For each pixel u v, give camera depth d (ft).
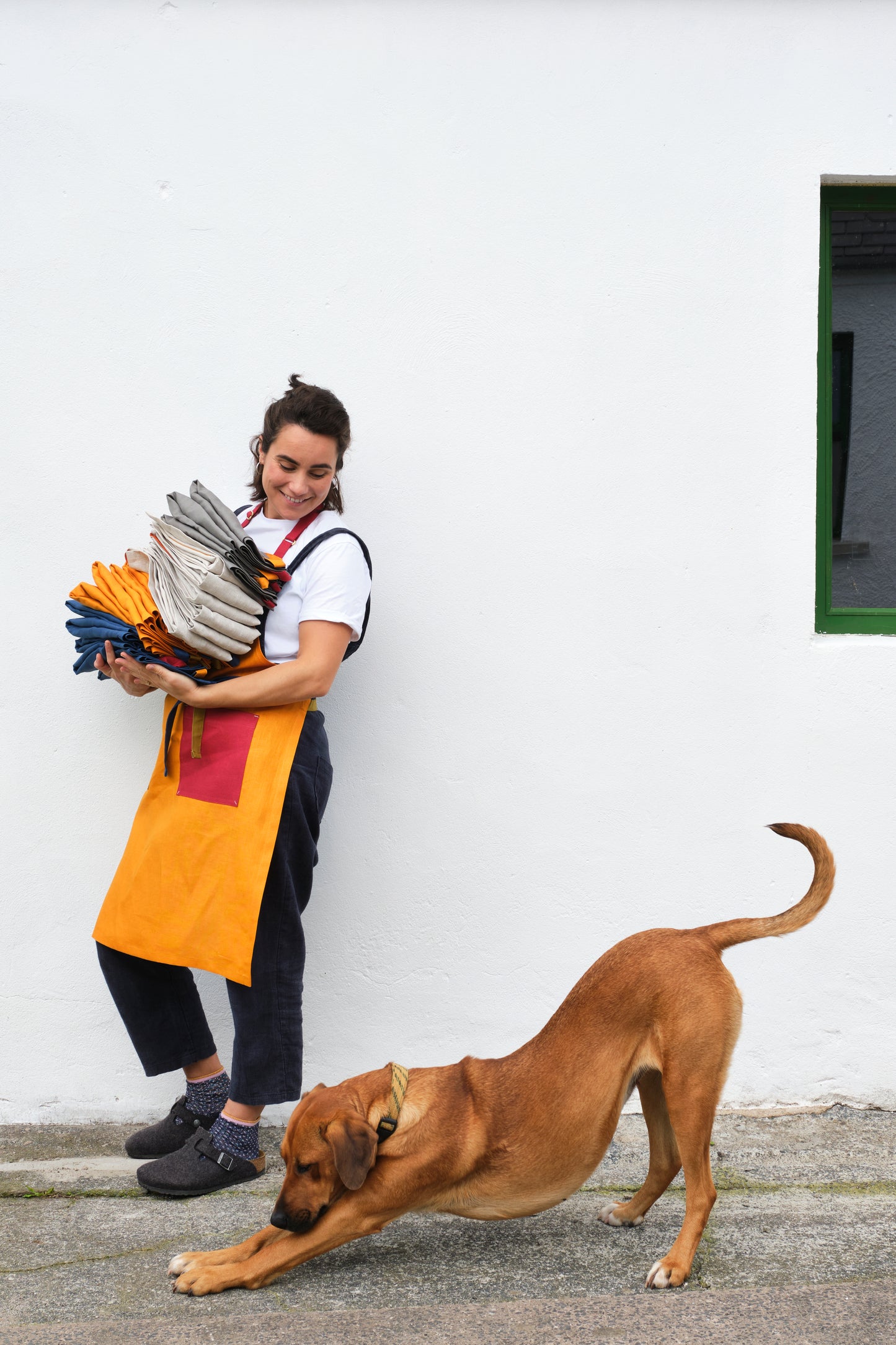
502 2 10.14
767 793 10.52
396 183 10.22
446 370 10.32
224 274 10.24
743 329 10.39
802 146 10.32
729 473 10.43
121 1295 7.43
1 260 10.16
